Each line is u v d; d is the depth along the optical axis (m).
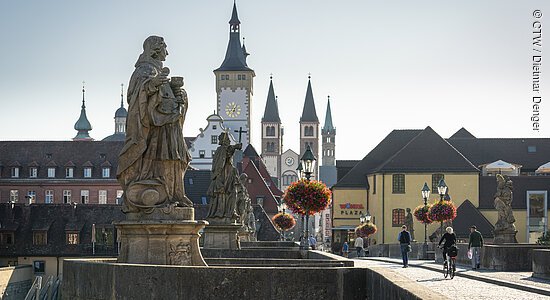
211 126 159.50
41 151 138.88
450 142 112.38
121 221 15.38
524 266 37.31
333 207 108.12
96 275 13.30
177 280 12.34
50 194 137.00
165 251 15.27
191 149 158.75
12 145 139.25
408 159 100.25
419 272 38.31
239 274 12.30
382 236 99.88
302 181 42.66
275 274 12.35
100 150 139.12
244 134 198.75
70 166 137.38
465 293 24.44
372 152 110.12
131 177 15.57
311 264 17.14
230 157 30.78
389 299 11.50
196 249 15.51
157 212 15.33
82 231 100.88
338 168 120.81
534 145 112.06
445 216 59.06
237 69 198.50
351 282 12.67
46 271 100.06
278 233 92.06
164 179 15.57
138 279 12.54
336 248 106.88
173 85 15.83
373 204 104.31
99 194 136.50
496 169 101.75
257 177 129.12
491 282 29.97
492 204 97.69
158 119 15.45
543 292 24.39
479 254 39.44
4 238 100.50
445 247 33.59
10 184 136.75
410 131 111.88
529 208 94.19
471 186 98.25
